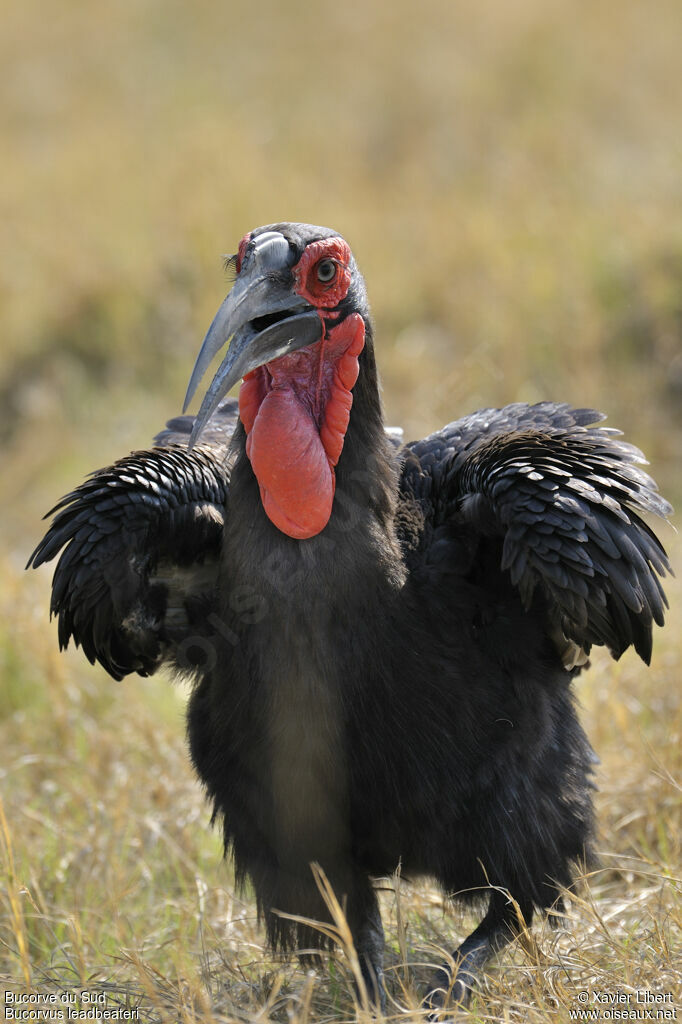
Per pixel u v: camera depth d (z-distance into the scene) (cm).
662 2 4159
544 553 962
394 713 986
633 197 2988
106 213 3225
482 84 3859
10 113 4222
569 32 4038
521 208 3019
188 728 1097
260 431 977
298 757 990
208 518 1070
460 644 1009
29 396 2716
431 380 2472
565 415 1172
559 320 2561
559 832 1055
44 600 1809
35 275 3019
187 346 2772
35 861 1278
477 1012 981
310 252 998
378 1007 998
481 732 1005
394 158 3525
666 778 1215
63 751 1530
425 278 2800
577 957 1045
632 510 1028
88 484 1075
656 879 1194
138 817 1371
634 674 1534
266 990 1090
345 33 4447
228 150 3512
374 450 1013
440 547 1041
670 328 2527
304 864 1030
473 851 1026
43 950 1173
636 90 3694
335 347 1004
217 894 1259
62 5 5103
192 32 4728
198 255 2945
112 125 3988
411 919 1191
